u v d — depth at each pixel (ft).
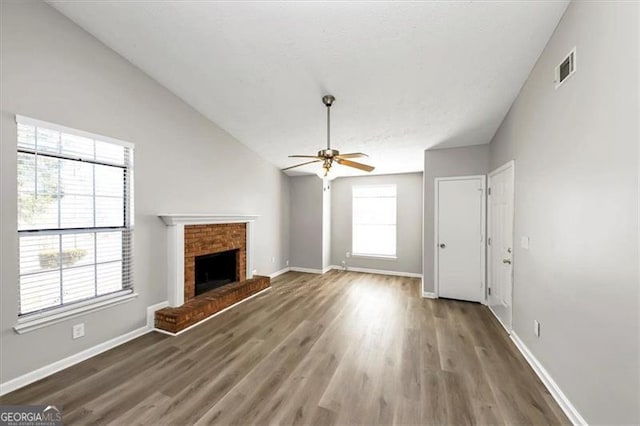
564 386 5.89
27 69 6.51
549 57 6.75
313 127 12.48
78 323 7.63
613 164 4.46
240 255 14.15
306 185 19.63
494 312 11.56
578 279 5.44
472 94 9.27
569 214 5.79
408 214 18.79
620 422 4.31
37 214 6.84
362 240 20.40
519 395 6.27
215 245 12.43
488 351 8.33
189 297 11.12
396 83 8.98
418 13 6.33
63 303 7.37
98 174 8.20
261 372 7.16
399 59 7.88
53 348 7.09
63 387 6.48
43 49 6.80
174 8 6.72
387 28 6.81
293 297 13.80
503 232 10.46
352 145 13.99
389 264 19.22
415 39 7.09
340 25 6.84
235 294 12.60
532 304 7.62
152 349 8.36
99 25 7.48
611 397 4.50
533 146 7.66
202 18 6.95
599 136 4.81
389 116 11.04
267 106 10.96
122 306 8.77
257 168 15.92
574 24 5.60
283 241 19.22
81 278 7.79
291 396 6.20
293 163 17.42
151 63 8.86
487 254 12.81
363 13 6.45
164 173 10.09
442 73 8.35
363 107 10.51
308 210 19.60
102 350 8.16
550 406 5.92
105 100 8.15
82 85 7.59
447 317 11.20
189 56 8.44
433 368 7.37
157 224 9.88
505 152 10.39
